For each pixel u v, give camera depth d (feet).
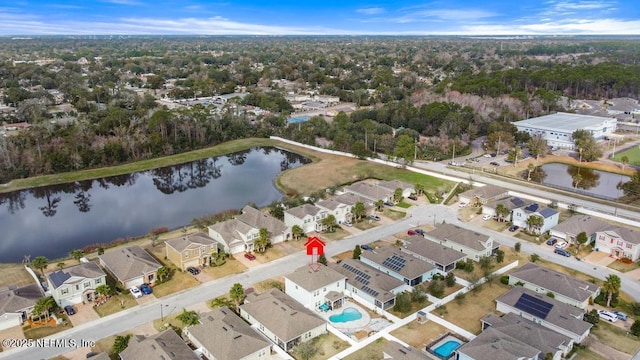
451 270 255.09
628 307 218.79
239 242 274.98
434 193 379.76
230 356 172.86
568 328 192.03
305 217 303.89
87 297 222.89
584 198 361.71
